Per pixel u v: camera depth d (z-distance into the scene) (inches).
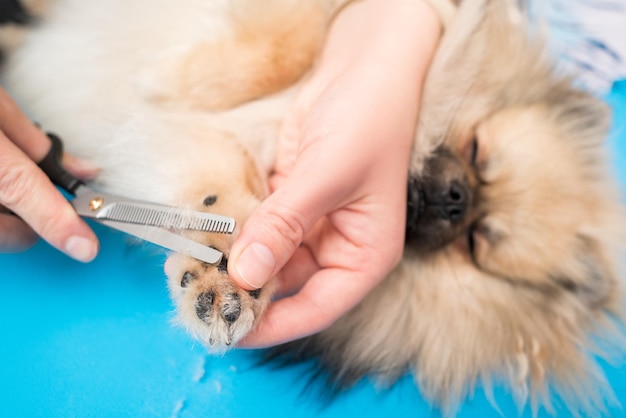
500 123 14.9
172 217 11.9
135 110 14.9
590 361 14.7
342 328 15.2
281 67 14.7
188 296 11.4
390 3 14.4
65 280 14.4
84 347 13.9
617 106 16.8
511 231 14.6
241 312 11.3
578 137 15.2
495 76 15.2
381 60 13.4
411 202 14.6
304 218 11.9
